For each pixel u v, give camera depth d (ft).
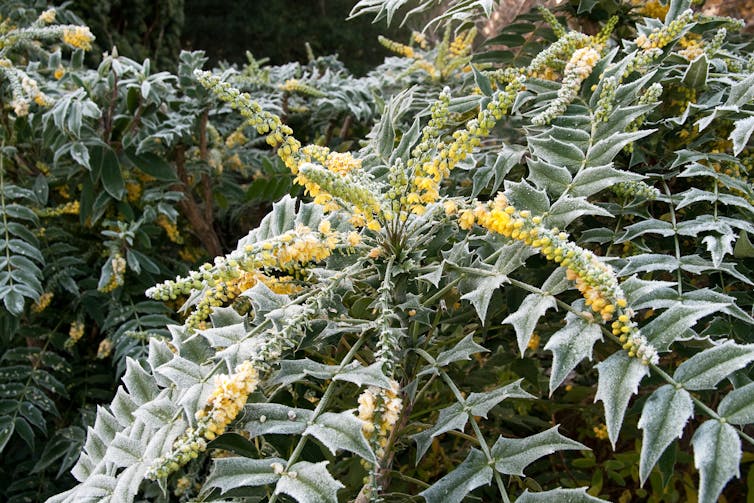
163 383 2.84
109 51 11.88
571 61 3.35
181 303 6.66
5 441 5.02
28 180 6.37
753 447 4.57
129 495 2.29
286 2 18.49
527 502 2.15
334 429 2.26
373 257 2.92
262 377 2.75
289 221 3.30
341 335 2.90
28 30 5.97
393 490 3.51
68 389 6.03
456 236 3.51
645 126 3.76
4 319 5.67
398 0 3.64
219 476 2.28
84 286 6.09
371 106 7.35
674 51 4.16
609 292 2.23
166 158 6.63
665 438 1.98
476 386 4.29
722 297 2.57
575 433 5.78
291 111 8.45
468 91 4.76
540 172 2.93
